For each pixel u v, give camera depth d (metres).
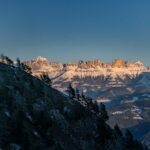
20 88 181.50
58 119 179.50
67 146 166.00
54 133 166.00
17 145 137.25
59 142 162.88
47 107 181.50
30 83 194.38
